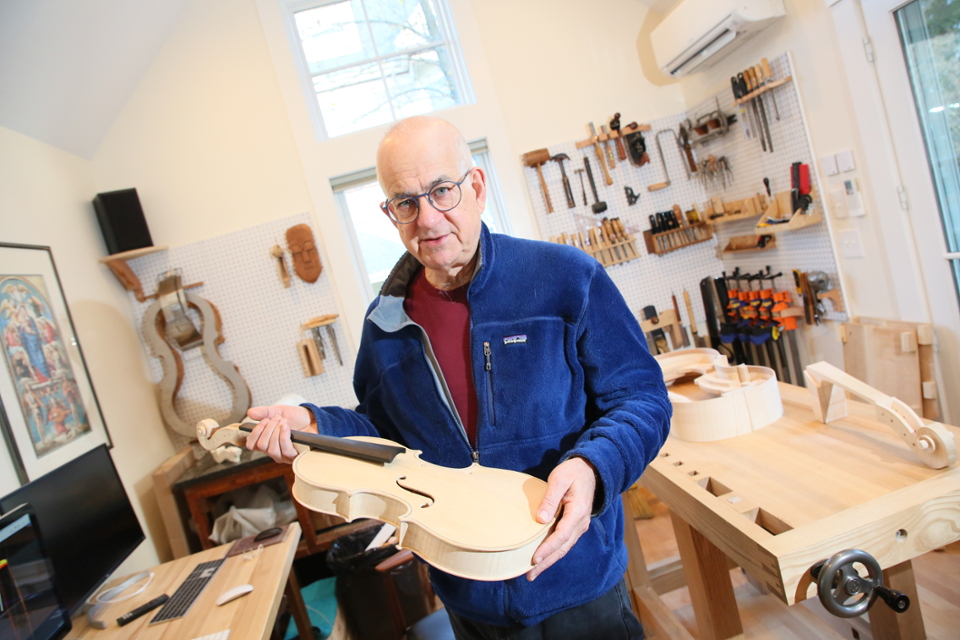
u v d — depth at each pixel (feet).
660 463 5.90
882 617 4.89
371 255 12.37
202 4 11.36
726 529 4.59
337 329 11.75
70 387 8.36
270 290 11.62
